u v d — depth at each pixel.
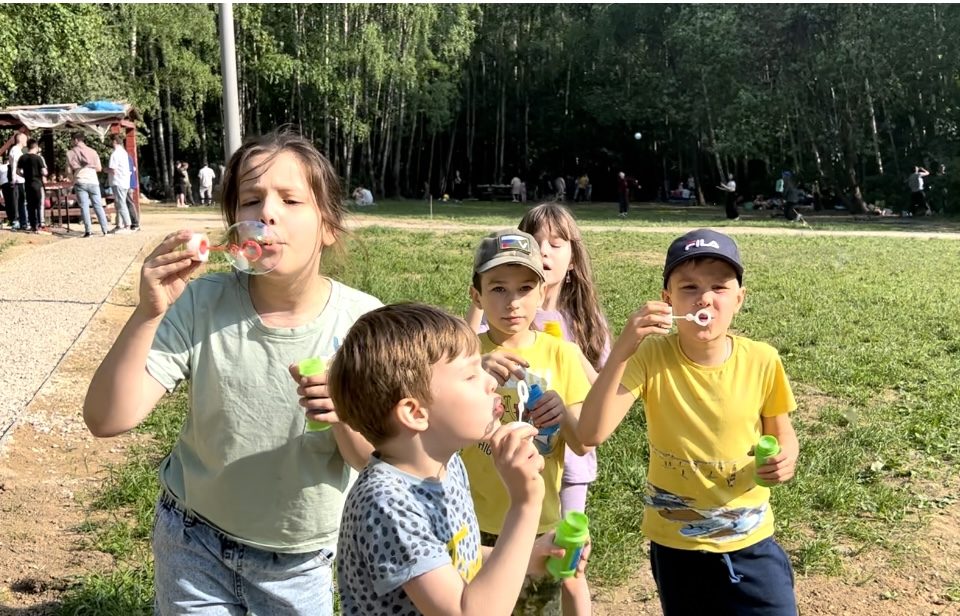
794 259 16.11
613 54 40.91
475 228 22.38
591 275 3.84
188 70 34.88
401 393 1.82
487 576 1.72
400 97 42.34
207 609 2.30
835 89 31.42
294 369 2.13
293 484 2.29
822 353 8.20
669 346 2.84
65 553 4.03
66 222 18.73
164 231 18.42
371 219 26.22
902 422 6.17
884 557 4.26
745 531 2.74
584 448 2.75
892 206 31.95
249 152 2.28
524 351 3.04
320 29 37.31
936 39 29.09
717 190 43.47
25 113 18.41
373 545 1.78
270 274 2.22
